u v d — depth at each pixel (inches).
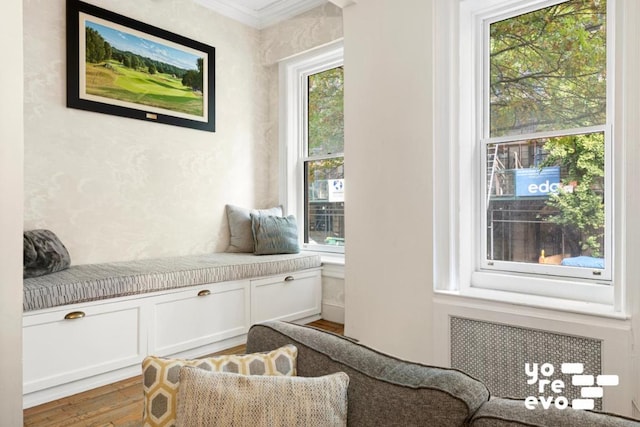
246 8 148.5
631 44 62.0
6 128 50.8
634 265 62.1
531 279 79.0
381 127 91.0
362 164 94.5
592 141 73.3
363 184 94.3
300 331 46.8
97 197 114.3
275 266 125.7
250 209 151.6
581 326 66.2
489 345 76.2
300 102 157.2
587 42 74.5
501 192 84.7
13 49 51.2
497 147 85.1
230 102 147.6
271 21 152.8
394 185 88.8
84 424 74.2
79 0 109.7
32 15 102.2
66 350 84.0
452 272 82.7
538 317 70.4
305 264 135.6
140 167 123.3
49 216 105.7
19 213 51.7
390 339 89.5
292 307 132.4
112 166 117.1
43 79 104.1
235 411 33.4
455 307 79.9
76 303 85.4
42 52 103.9
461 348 79.8
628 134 62.7
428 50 83.3
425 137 83.8
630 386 62.1
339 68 145.9
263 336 47.5
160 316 99.6
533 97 80.8
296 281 133.6
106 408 80.1
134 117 120.6
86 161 112.0
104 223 115.7
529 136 80.6
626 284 63.2
